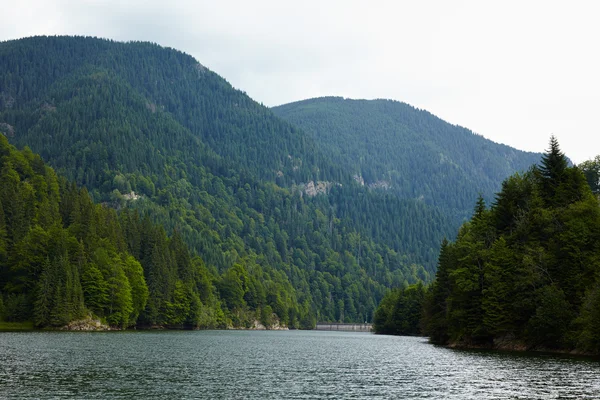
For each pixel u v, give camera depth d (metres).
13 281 166.25
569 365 75.56
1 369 67.38
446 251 138.75
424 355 98.88
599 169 126.44
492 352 100.31
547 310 94.06
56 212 188.88
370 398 52.78
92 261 170.62
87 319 160.62
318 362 86.81
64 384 57.88
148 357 87.00
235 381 63.56
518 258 104.19
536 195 109.88
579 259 96.12
